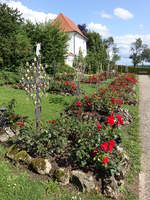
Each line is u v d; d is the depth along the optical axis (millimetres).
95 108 7754
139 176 4613
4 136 5289
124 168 4410
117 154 4344
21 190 3613
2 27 16422
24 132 4680
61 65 22219
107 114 7645
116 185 3818
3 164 4234
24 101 9750
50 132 4504
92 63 31953
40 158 4246
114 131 4789
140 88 19703
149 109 10852
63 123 4867
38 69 5414
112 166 3848
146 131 7480
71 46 38188
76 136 4559
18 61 16406
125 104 11094
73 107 7828
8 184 3689
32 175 4062
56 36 21844
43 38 21219
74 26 42875
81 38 42594
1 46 16094
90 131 4500
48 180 3957
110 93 9805
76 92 11984
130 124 8000
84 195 3723
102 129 4609
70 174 3986
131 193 3975
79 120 5582
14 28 17031
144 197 3916
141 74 52844
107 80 23172
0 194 3473
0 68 16047
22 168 4230
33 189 3670
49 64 20812
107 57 36062
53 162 4258
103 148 3840
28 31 21172
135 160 5250
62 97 11414
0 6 16922
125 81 16984
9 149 4637
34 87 5453
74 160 4184
